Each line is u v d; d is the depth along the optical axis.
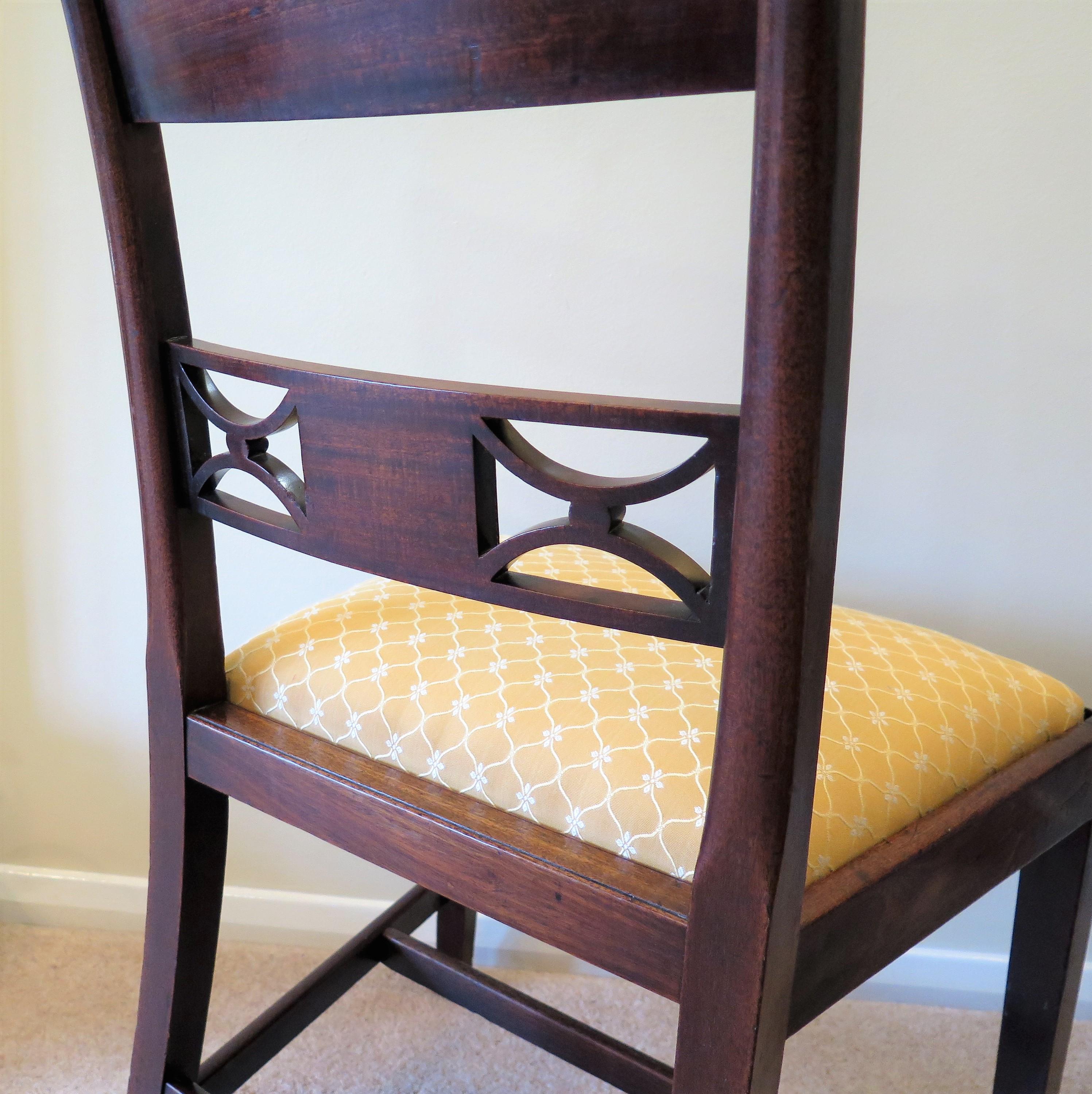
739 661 0.45
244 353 0.59
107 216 0.60
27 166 1.07
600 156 1.01
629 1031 1.19
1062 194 0.96
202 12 0.50
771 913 0.48
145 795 1.28
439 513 0.52
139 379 0.63
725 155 0.99
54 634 1.23
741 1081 0.51
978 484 1.06
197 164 1.07
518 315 1.07
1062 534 1.06
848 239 0.39
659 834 0.56
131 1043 1.13
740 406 0.44
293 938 1.31
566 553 0.90
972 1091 1.10
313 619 0.76
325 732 0.68
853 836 0.58
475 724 0.63
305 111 0.49
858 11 0.36
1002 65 0.94
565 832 0.58
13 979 1.22
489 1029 1.18
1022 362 1.01
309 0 0.46
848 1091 1.09
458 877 0.60
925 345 1.02
